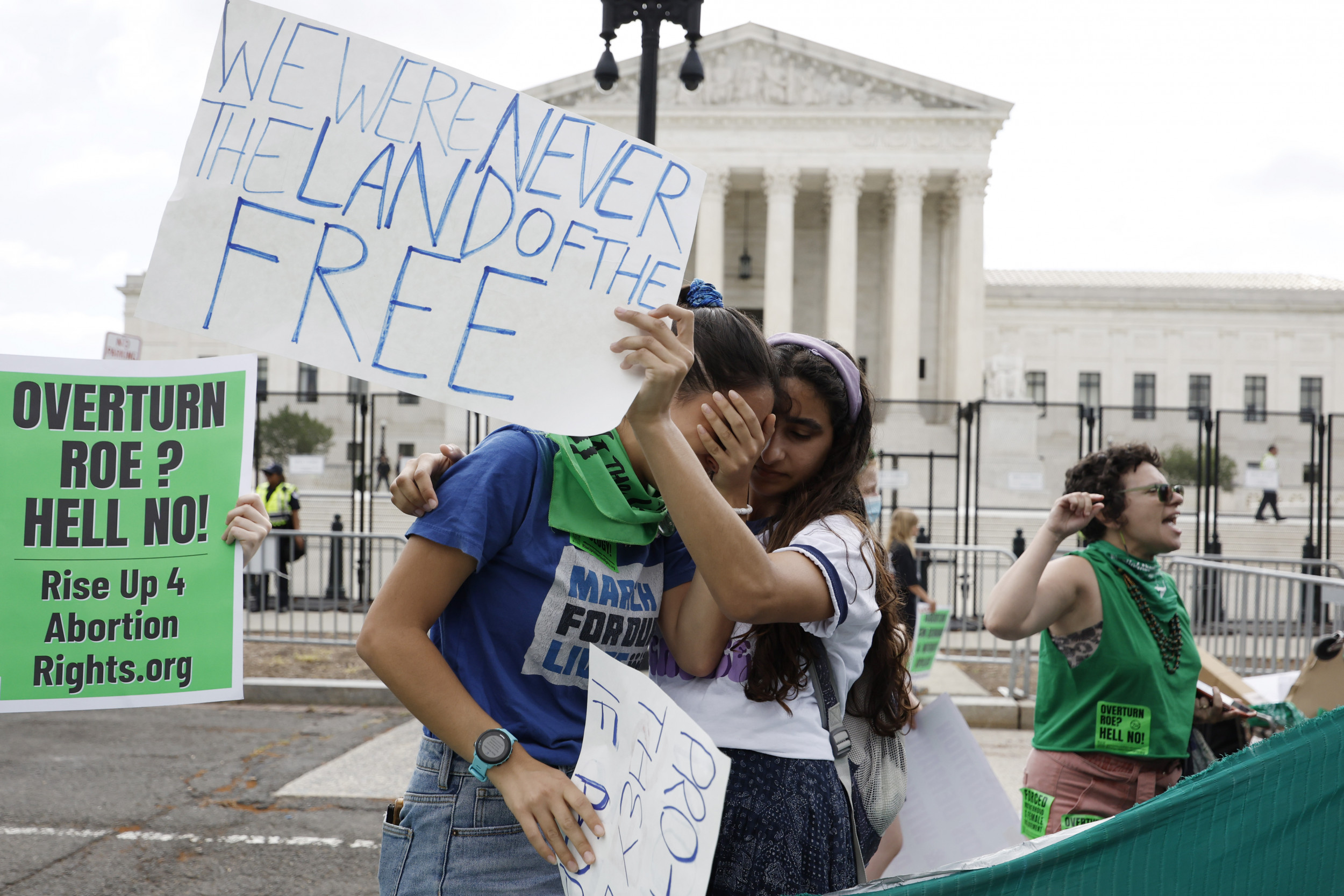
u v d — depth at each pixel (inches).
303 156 60.9
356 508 730.8
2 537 81.4
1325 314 2105.1
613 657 67.3
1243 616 343.3
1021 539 545.3
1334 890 65.6
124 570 83.2
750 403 65.6
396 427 783.7
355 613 492.1
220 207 60.4
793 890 67.0
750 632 72.3
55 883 173.5
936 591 588.4
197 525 84.7
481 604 65.4
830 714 72.7
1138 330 2127.2
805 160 1643.7
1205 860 63.5
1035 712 122.6
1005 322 2138.3
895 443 1194.0
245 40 60.9
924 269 1815.9
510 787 59.9
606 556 67.2
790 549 69.5
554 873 65.7
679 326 60.1
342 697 330.0
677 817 52.5
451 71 62.3
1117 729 113.1
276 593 455.2
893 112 1640.0
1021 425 836.6
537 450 66.4
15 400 82.4
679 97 1638.8
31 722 294.0
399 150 61.4
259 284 60.4
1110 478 117.6
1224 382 2113.7
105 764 250.8
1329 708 124.5
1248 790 64.7
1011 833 98.5
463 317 60.7
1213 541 665.0
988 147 1647.4
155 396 85.0
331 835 201.8
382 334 60.5
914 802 102.2
